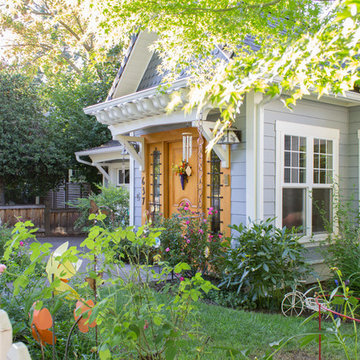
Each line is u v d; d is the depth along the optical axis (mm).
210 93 2633
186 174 7402
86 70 16172
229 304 5320
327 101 6984
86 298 2662
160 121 6961
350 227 6172
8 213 12938
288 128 6473
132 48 8594
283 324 4496
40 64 15891
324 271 6777
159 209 8195
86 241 2314
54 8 14008
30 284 3127
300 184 6641
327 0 4258
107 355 1914
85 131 14570
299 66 2074
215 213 6773
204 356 3443
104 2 4570
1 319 1541
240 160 6297
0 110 12648
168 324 2094
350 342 4023
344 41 1850
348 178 7504
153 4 4242
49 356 2711
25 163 12875
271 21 4309
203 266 6051
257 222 6004
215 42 4855
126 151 9281
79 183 14797
